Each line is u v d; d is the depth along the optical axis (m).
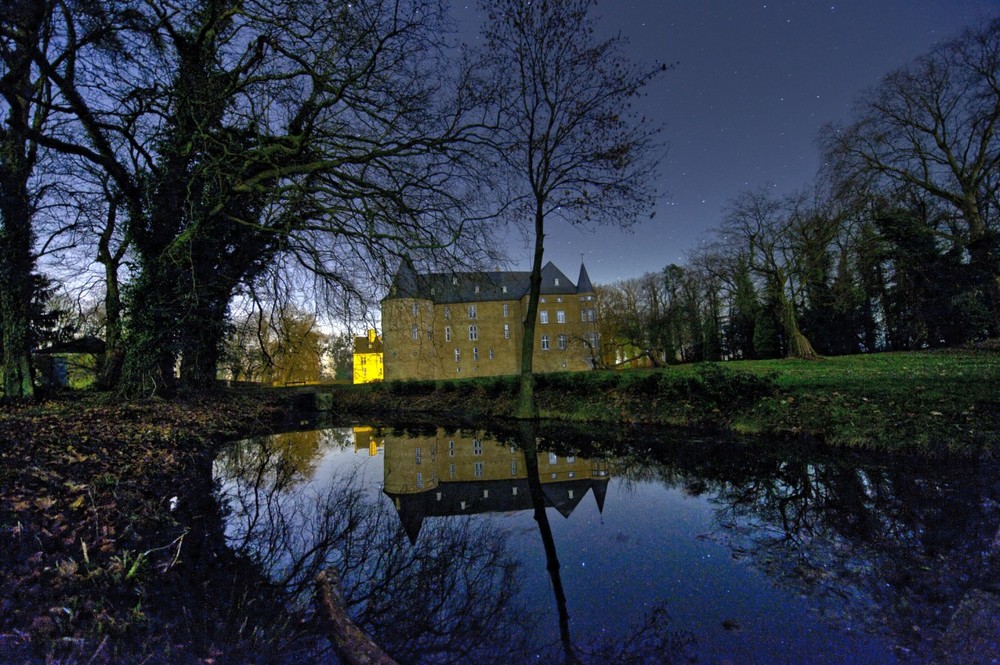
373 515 5.11
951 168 20.73
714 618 2.73
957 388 8.10
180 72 8.35
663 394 11.61
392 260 10.29
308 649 2.44
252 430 12.16
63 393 14.12
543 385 15.82
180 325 10.07
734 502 5.04
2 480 4.29
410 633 2.72
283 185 9.46
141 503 4.72
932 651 2.28
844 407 8.25
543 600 3.08
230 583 3.25
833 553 3.51
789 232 26.42
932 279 20.31
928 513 4.16
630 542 4.07
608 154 13.01
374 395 23.64
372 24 8.56
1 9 6.35
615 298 49.53
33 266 10.31
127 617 2.59
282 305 10.21
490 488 6.35
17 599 2.56
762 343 34.88
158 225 9.41
